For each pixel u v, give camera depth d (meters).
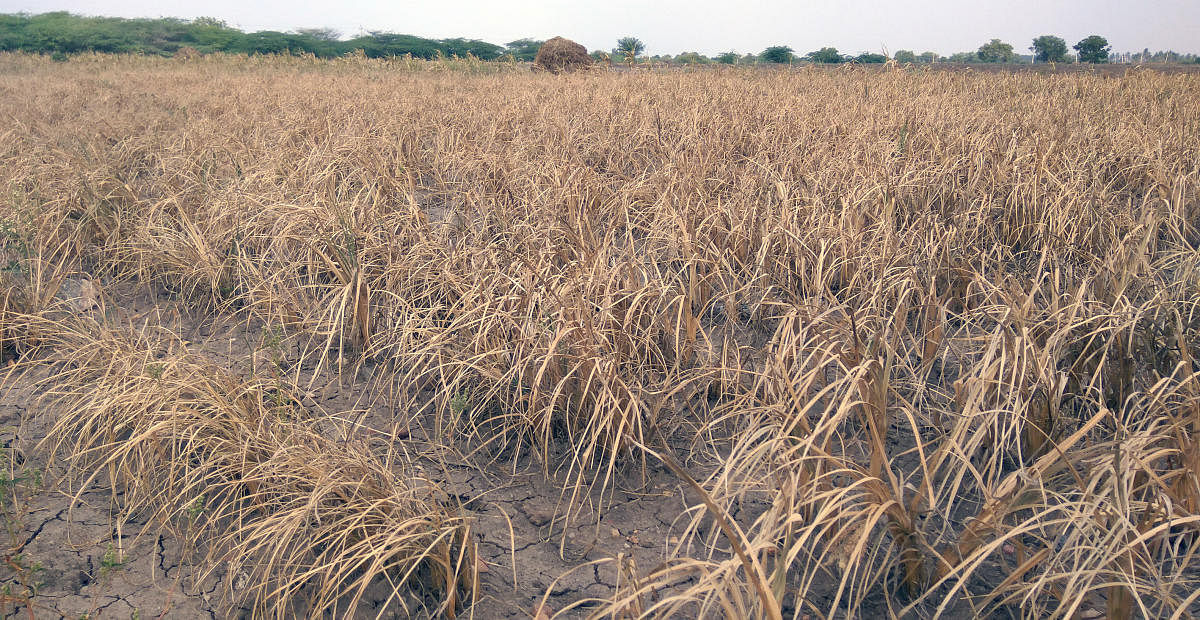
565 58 24.06
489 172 6.67
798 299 3.92
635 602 2.21
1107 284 3.86
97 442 3.52
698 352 4.02
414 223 5.20
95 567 2.86
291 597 2.65
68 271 5.20
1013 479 2.37
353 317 4.40
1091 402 3.19
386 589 2.74
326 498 2.83
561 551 2.94
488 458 3.51
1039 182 5.35
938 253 4.50
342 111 10.41
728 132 7.99
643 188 5.99
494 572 2.84
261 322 4.95
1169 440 2.79
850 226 4.70
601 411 3.22
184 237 5.49
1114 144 6.78
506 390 3.66
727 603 2.02
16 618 2.59
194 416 3.15
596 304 3.71
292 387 3.86
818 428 2.46
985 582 2.61
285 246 5.16
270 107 11.48
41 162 7.59
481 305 3.85
